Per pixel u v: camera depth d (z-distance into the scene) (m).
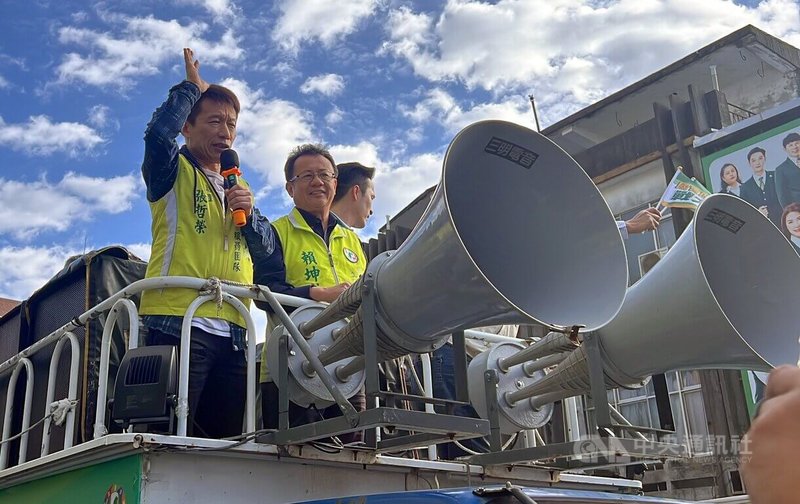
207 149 4.37
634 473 4.58
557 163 3.14
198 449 3.09
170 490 3.05
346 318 3.59
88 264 4.71
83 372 4.35
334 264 4.81
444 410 4.48
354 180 5.97
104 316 4.51
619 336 3.41
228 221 4.22
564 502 2.42
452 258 2.75
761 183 12.62
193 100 4.11
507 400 4.05
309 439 3.18
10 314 5.54
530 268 3.00
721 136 13.08
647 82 16.12
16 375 4.62
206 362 3.86
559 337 3.74
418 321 3.03
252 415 3.50
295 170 4.91
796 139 12.34
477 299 2.78
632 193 14.64
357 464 3.52
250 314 3.65
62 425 4.14
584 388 3.71
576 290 3.05
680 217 13.04
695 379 12.11
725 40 15.17
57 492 3.58
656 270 3.39
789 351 3.26
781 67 15.69
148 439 2.97
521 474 4.01
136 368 3.34
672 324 3.23
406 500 2.33
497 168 3.04
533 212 3.11
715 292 3.21
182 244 4.02
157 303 3.89
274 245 4.46
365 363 3.05
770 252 3.43
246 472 3.26
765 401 0.86
